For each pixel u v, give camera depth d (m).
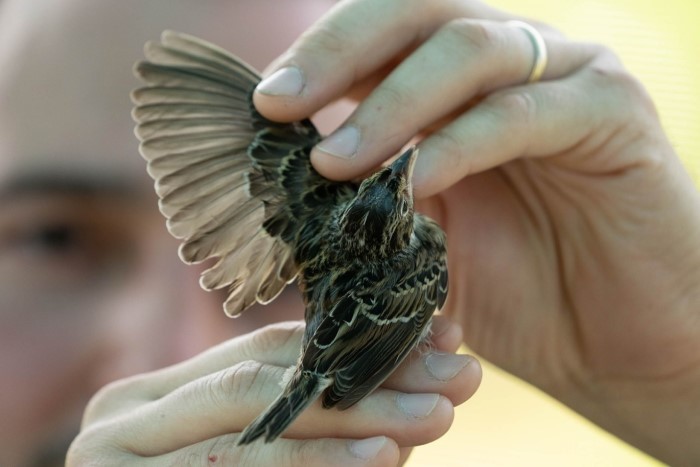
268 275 1.12
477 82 1.12
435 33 1.12
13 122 1.23
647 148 1.15
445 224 1.20
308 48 1.12
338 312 1.10
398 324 1.11
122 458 1.10
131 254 1.23
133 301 1.23
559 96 1.13
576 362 1.20
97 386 1.23
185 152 1.12
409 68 1.11
